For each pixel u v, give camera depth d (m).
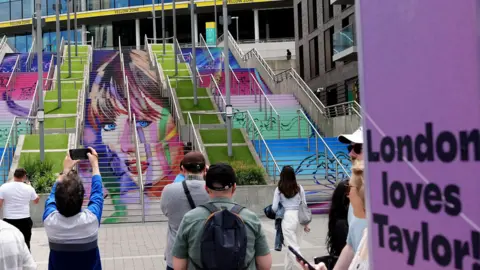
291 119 27.22
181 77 33.59
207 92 29.75
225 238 3.13
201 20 68.50
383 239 1.59
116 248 10.99
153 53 41.88
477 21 1.21
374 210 1.62
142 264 9.26
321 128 26.33
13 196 8.45
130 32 69.19
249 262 3.29
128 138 23.42
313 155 21.47
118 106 27.75
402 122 1.49
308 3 40.56
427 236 1.41
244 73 36.50
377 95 1.59
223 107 26.64
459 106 1.28
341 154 21.47
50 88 33.12
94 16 65.25
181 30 70.44
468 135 1.26
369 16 1.61
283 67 48.25
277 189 7.96
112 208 16.91
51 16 65.94
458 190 1.30
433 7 1.35
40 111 18.59
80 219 4.10
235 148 20.80
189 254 3.31
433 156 1.38
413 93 1.44
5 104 27.69
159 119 25.92
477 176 1.24
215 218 3.20
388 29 1.53
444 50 1.32
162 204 4.64
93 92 31.83
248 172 17.09
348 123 24.25
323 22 37.03
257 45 60.94
